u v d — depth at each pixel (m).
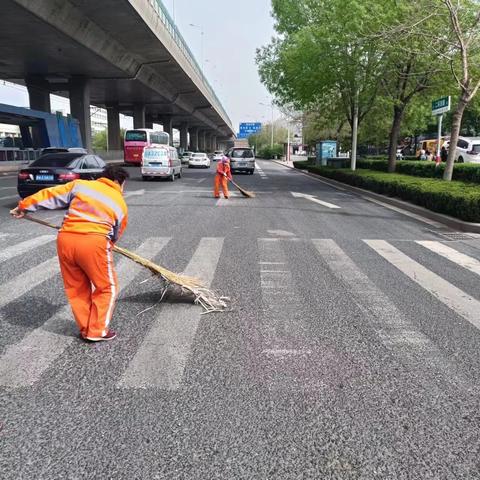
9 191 17.69
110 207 4.08
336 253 7.86
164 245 8.27
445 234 9.94
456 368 3.89
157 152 24.66
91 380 3.59
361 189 19.48
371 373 3.77
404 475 2.63
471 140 28.34
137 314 4.95
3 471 2.62
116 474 2.60
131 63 41.47
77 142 41.03
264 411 3.21
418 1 16.89
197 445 2.85
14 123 35.72
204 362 3.91
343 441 2.91
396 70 20.28
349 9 19.23
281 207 13.90
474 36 15.98
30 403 3.28
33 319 4.76
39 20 26.22
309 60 22.84
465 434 3.01
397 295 5.71
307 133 59.69
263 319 4.87
